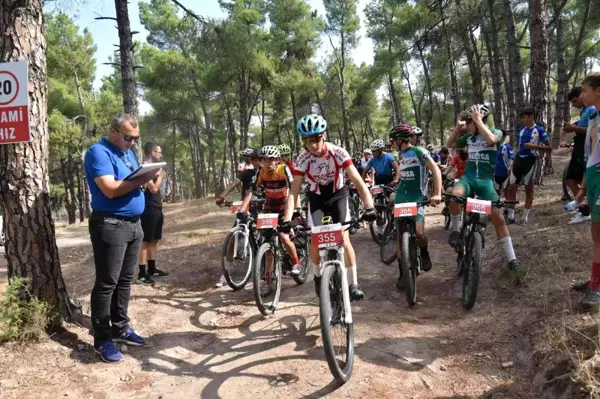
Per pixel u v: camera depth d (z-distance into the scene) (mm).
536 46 9016
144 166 3451
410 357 3391
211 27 13977
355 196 8438
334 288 3270
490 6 15516
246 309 4699
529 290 4051
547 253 4746
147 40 26641
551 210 6848
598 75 3268
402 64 30609
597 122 3332
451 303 4406
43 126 3912
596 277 3305
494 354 3281
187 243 8633
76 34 24094
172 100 28219
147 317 4504
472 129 4570
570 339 2908
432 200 4164
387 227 6035
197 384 3248
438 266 5633
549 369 2768
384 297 4734
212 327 4289
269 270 4648
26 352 3484
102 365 3502
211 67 23281
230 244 5262
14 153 3738
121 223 3592
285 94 26172
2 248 10266
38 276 3844
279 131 36781
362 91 30688
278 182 5395
